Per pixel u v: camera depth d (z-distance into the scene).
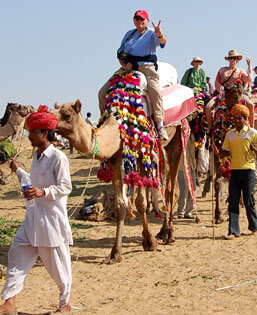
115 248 7.88
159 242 9.15
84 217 11.59
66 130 6.87
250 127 9.24
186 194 11.40
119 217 7.90
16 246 5.26
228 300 5.92
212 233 9.76
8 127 10.41
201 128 11.10
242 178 9.12
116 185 7.91
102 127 7.67
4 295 5.15
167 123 9.00
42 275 7.21
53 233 5.19
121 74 8.26
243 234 9.50
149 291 6.38
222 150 9.26
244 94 10.50
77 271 7.39
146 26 8.57
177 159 9.42
